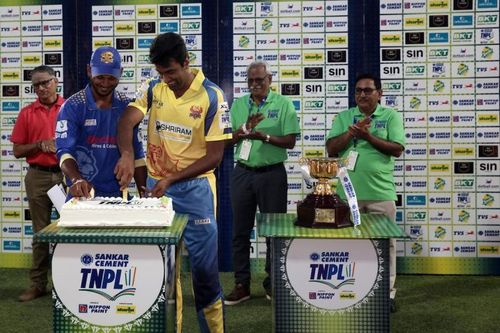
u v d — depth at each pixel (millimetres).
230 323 3305
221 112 2369
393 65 4234
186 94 2344
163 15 4332
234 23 4301
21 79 4441
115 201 2117
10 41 4434
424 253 4316
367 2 4215
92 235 1837
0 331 3141
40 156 3695
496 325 3225
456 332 3117
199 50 4332
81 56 4395
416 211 4301
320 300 2104
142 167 2635
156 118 2414
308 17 4258
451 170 4258
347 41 4250
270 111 3682
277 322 2119
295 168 4348
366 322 2105
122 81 4375
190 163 2412
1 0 4410
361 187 3447
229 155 4371
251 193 3680
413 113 4254
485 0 4156
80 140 2527
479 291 3895
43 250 3725
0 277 4273
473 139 4227
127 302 1892
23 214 4504
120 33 4359
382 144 3361
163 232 1896
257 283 4133
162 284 1884
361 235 2035
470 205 4258
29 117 3734
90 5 4363
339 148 3459
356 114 3529
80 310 1895
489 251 4270
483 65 4188
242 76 4328
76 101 2498
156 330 1899
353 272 2092
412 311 3484
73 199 2152
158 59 2191
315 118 4305
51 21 4398
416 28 4203
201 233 2426
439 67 4211
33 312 3469
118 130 2365
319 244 2086
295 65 4289
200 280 2461
